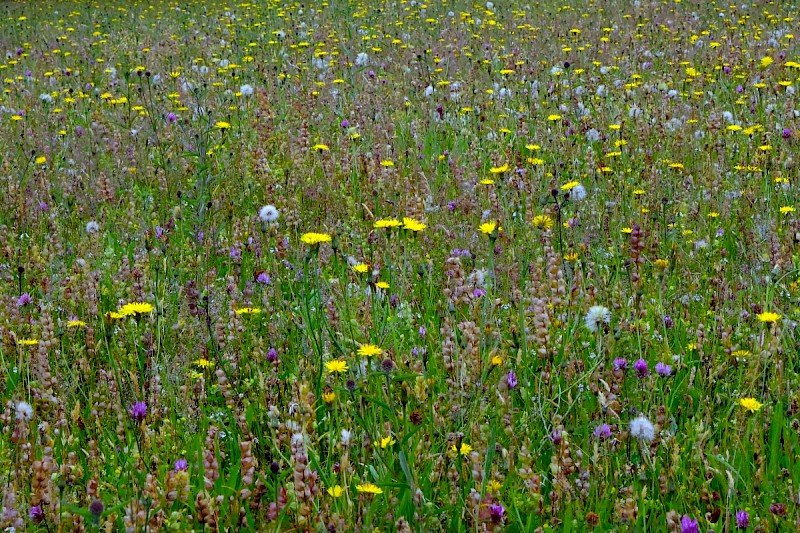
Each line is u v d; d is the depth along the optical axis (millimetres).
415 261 5012
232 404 3518
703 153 7008
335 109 8633
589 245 5059
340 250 4922
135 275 4605
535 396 3455
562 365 3572
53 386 3695
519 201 6023
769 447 3209
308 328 3861
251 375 3928
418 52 11695
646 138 7504
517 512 2721
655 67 10750
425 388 3379
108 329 3750
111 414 3479
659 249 5023
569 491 2838
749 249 5125
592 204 5730
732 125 7430
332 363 3244
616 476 2996
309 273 4664
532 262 4750
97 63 12820
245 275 5199
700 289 4672
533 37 12836
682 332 4109
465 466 3029
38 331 4160
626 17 14383
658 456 3062
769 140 7309
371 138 7664
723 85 9180
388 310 4098
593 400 3471
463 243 5199
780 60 9945
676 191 6176
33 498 2732
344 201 6320
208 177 5902
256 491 2881
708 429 3123
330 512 2676
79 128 8367
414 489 2588
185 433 3312
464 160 6910
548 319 3660
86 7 20781
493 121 8312
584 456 3035
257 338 4152
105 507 2793
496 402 3270
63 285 4867
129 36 15188
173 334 4195
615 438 3123
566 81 9523
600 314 3557
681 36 12305
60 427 3268
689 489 2963
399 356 3658
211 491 2848
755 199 5777
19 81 11328
